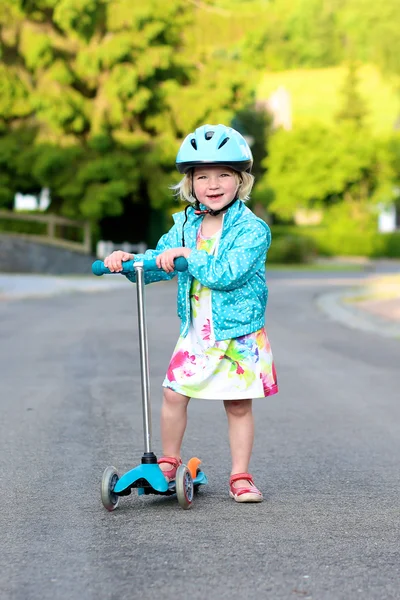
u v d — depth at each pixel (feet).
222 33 123.13
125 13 110.22
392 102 330.34
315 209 218.38
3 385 31.71
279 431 24.00
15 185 115.55
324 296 81.61
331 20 372.38
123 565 13.19
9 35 110.01
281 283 104.73
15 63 112.37
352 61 261.44
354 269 151.84
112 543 14.23
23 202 167.84
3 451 21.43
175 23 115.85
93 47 111.96
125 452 21.21
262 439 22.97
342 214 213.87
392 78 348.38
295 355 40.34
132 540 14.38
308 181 208.44
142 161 113.91
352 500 16.96
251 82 118.32
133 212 126.31
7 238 112.47
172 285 103.19
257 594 12.03
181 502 16.05
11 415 26.20
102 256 118.21
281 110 259.19
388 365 37.19
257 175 215.31
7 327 52.13
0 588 12.35
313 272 138.10
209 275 16.29
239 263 16.47
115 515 15.87
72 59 113.29
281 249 170.71
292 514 15.92
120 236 126.52
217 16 122.42
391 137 211.20
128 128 116.16
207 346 16.81
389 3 357.82
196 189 16.97
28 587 12.37
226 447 21.85
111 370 35.22
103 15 110.63
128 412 26.63
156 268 16.38
